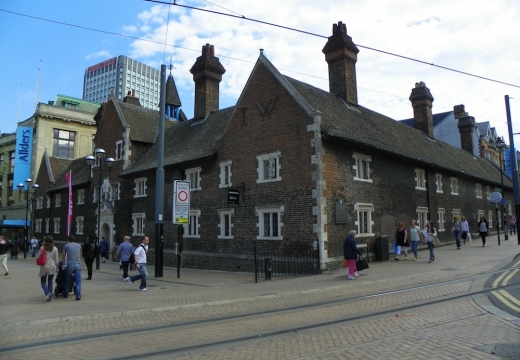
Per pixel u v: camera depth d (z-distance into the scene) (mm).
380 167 22031
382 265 18234
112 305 10961
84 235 36625
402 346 6418
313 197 17766
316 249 17391
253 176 20656
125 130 31703
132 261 18078
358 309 9445
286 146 19219
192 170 24500
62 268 12688
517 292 10445
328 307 9852
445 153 33250
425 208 26016
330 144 18641
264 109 20531
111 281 17562
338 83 24938
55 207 43781
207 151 23703
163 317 9375
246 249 20531
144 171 28312
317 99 21500
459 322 7789
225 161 22312
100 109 38469
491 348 6043
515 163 24422
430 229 18719
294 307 10039
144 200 28625
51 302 11719
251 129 21125
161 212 18609
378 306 9672
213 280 16797
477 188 35594
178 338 7453
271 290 12836
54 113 55406
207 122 28250
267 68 20688
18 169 53469
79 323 8805
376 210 21094
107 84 109000
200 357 6258
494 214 38469
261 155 20344
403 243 20156
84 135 57969
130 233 29953
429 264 17328
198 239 23500
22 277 19641
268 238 19453
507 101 24672
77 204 38688
